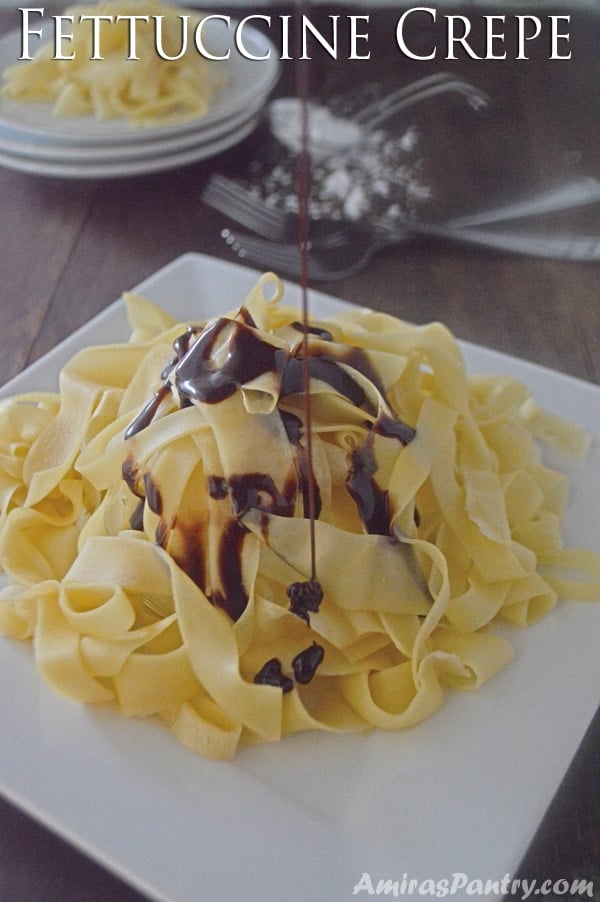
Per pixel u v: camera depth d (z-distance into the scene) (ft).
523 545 1.11
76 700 0.93
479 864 0.81
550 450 1.23
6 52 2.04
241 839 0.82
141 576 0.98
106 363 1.19
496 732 0.92
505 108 2.16
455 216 1.82
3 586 1.04
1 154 1.79
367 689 0.95
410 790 0.87
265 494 0.96
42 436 1.14
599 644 1.00
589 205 1.85
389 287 1.68
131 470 1.00
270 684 0.95
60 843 0.89
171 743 0.91
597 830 0.91
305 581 0.97
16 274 1.69
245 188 1.90
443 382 1.15
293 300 1.43
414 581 1.01
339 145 2.02
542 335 1.58
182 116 1.83
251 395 0.97
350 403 1.02
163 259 1.74
